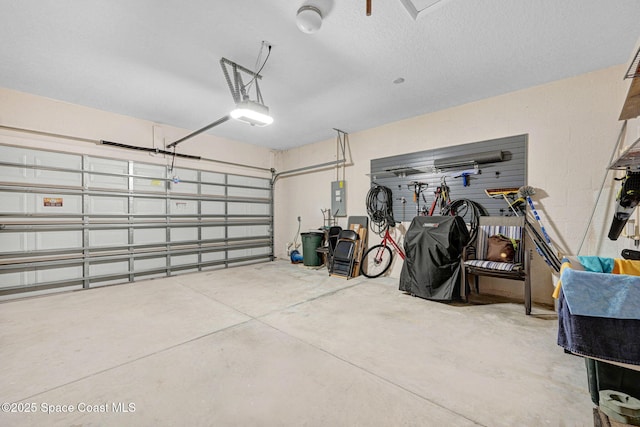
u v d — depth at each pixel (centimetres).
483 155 362
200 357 206
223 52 271
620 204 236
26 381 177
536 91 338
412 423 141
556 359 203
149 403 156
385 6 207
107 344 227
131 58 282
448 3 203
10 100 357
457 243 336
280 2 204
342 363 198
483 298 353
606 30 233
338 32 238
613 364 148
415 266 354
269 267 579
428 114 432
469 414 148
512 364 197
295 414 148
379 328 259
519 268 298
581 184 309
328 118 457
